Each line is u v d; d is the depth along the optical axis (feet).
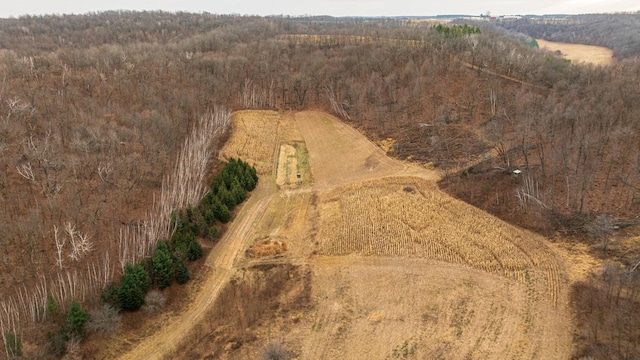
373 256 197.16
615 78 315.37
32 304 158.81
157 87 345.10
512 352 142.00
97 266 181.57
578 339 143.64
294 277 189.06
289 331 159.94
